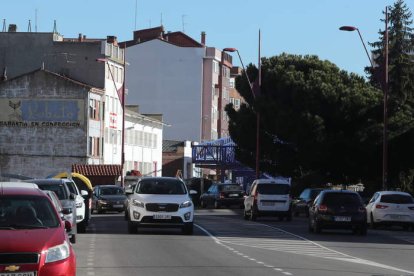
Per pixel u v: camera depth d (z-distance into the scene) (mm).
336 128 60125
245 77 66500
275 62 64500
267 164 65312
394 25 81188
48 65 86375
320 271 17812
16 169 80750
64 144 80625
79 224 30906
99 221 41656
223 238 28922
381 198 37719
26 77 81188
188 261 19812
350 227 32594
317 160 59688
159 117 108062
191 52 114500
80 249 23234
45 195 14305
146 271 17328
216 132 121125
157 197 30188
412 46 81062
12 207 13688
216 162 81438
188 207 30219
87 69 86188
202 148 82312
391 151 58469
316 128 58188
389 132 57500
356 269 18453
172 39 119625
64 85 81000
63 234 12906
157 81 114625
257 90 62125
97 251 22594
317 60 63562
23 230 12836
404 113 59031
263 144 64312
